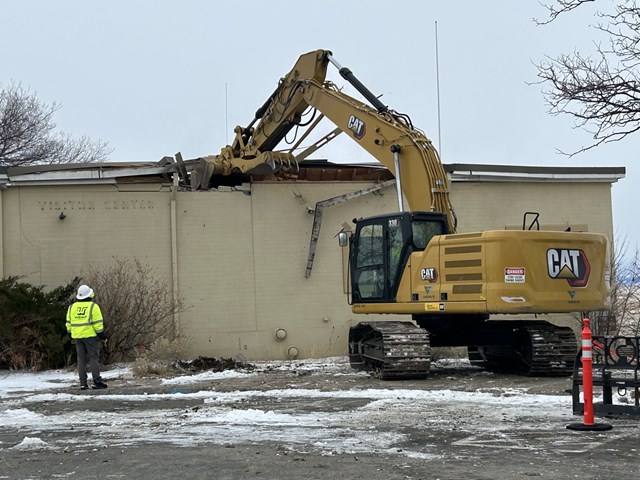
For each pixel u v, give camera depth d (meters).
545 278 14.76
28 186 20.48
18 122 39.25
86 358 15.41
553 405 11.76
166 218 21.14
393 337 15.35
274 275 21.61
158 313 20.25
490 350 17.84
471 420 10.52
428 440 9.16
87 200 20.78
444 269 15.23
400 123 16.95
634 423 10.13
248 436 9.55
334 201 21.75
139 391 14.62
